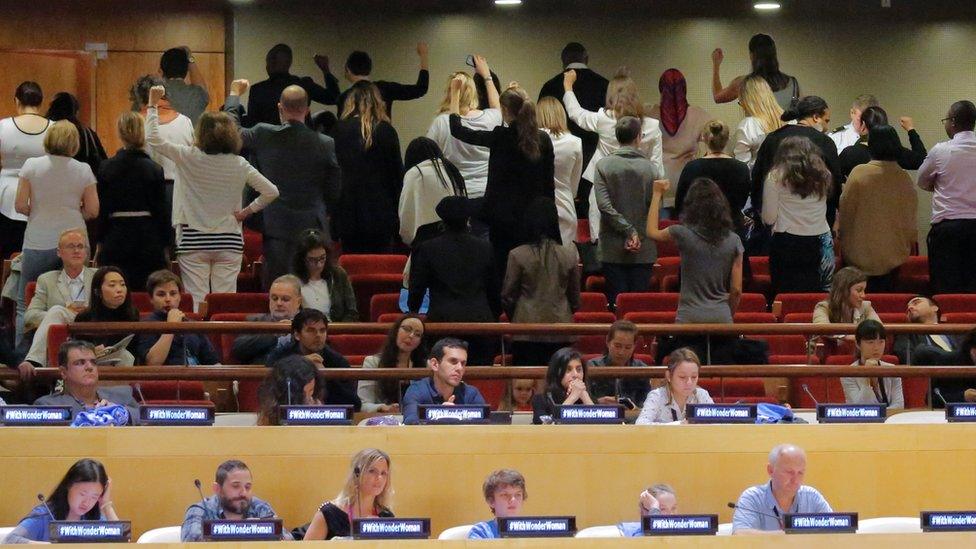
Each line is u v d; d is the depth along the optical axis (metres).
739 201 15.26
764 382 12.77
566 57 17.78
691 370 11.33
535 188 14.29
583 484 10.94
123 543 8.50
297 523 10.72
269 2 21.33
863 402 12.12
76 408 11.01
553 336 12.69
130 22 21.23
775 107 17.14
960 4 21.98
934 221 15.98
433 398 11.27
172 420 10.72
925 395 12.72
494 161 14.28
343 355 13.18
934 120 22.02
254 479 10.72
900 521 10.40
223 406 12.34
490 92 16.75
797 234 15.30
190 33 21.33
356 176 16.22
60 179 14.55
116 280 12.24
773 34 21.88
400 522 8.78
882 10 21.92
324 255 13.52
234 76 21.30
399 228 15.73
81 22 21.12
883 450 11.20
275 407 10.96
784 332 12.31
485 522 9.77
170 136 16.14
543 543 8.62
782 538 8.82
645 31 21.78
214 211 14.80
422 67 18.39
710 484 11.03
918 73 22.02
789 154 15.27
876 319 12.72
